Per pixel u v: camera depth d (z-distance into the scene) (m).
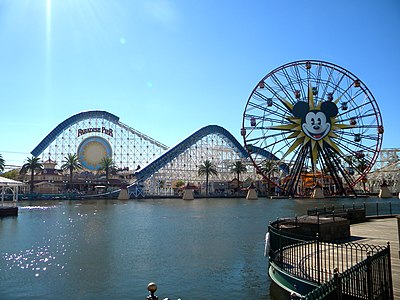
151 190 153.62
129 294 19.66
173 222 53.66
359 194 135.50
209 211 75.19
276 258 18.72
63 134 159.75
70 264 26.27
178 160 152.88
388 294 12.38
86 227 47.94
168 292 19.77
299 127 106.44
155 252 30.28
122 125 160.38
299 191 140.75
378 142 106.81
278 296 17.67
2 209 62.31
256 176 169.75
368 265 11.66
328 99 109.38
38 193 141.38
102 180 159.38
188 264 25.80
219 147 163.38
